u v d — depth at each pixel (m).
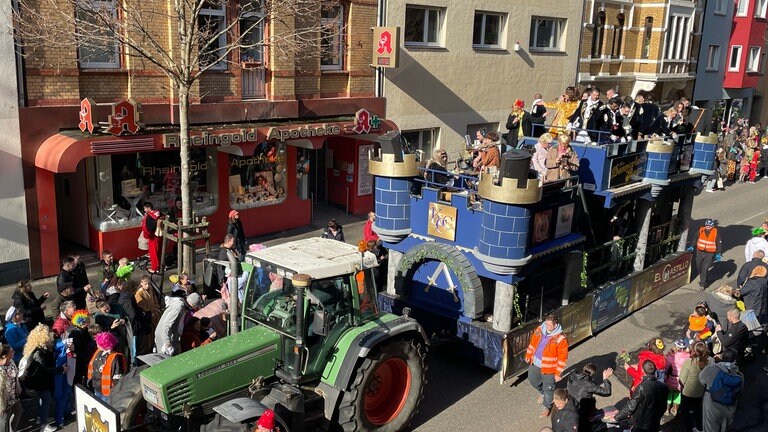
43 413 8.36
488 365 9.96
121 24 11.68
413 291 10.92
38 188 13.02
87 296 10.98
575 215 10.82
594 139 12.38
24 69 12.57
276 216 17.59
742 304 11.26
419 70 19.66
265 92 16.34
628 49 28.50
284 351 7.74
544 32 24.09
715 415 8.43
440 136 20.83
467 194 10.05
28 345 8.18
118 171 14.44
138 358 8.38
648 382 8.05
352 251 8.41
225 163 16.17
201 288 11.89
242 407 6.82
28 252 13.12
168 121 14.50
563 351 8.78
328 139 19.88
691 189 14.72
